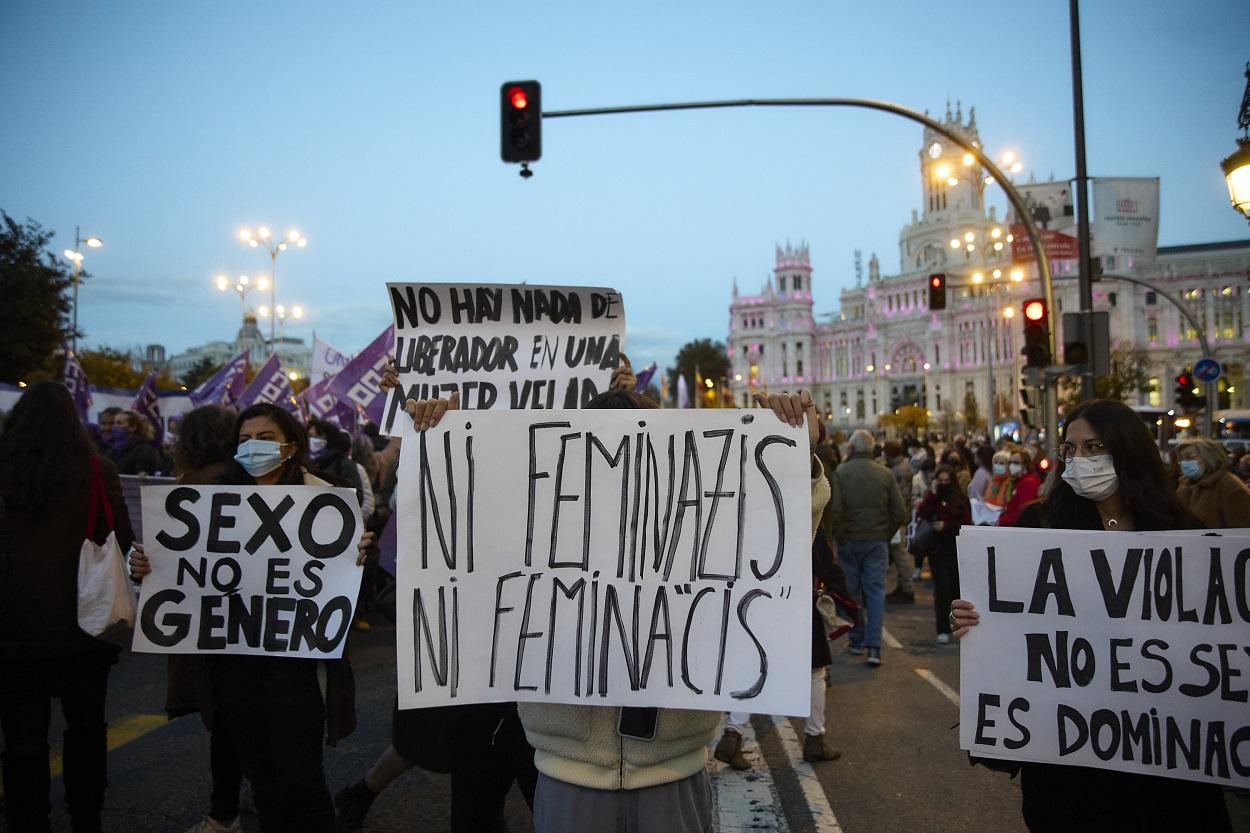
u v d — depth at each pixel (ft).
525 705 8.71
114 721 19.89
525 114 37.17
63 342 84.53
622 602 8.75
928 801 15.64
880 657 27.27
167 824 14.01
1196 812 8.55
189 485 11.44
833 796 15.92
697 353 401.70
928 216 434.71
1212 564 8.45
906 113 40.01
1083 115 43.32
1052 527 9.45
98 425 40.57
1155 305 308.81
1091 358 42.29
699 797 8.45
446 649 8.86
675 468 8.89
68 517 11.64
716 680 8.41
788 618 8.45
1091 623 8.67
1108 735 8.52
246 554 11.32
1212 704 8.31
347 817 13.28
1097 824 8.63
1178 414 71.51
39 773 11.54
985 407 382.22
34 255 83.82
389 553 14.10
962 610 8.95
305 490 11.35
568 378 15.21
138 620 11.27
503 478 9.09
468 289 15.31
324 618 11.09
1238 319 299.38
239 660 11.24
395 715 12.71
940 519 30.27
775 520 8.67
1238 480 17.63
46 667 11.59
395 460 27.58
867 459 27.02
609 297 15.34
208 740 18.39
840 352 463.42
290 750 11.05
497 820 11.65
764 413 8.82
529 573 8.93
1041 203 57.88
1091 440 9.04
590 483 8.99
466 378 15.21
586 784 8.04
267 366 44.73
